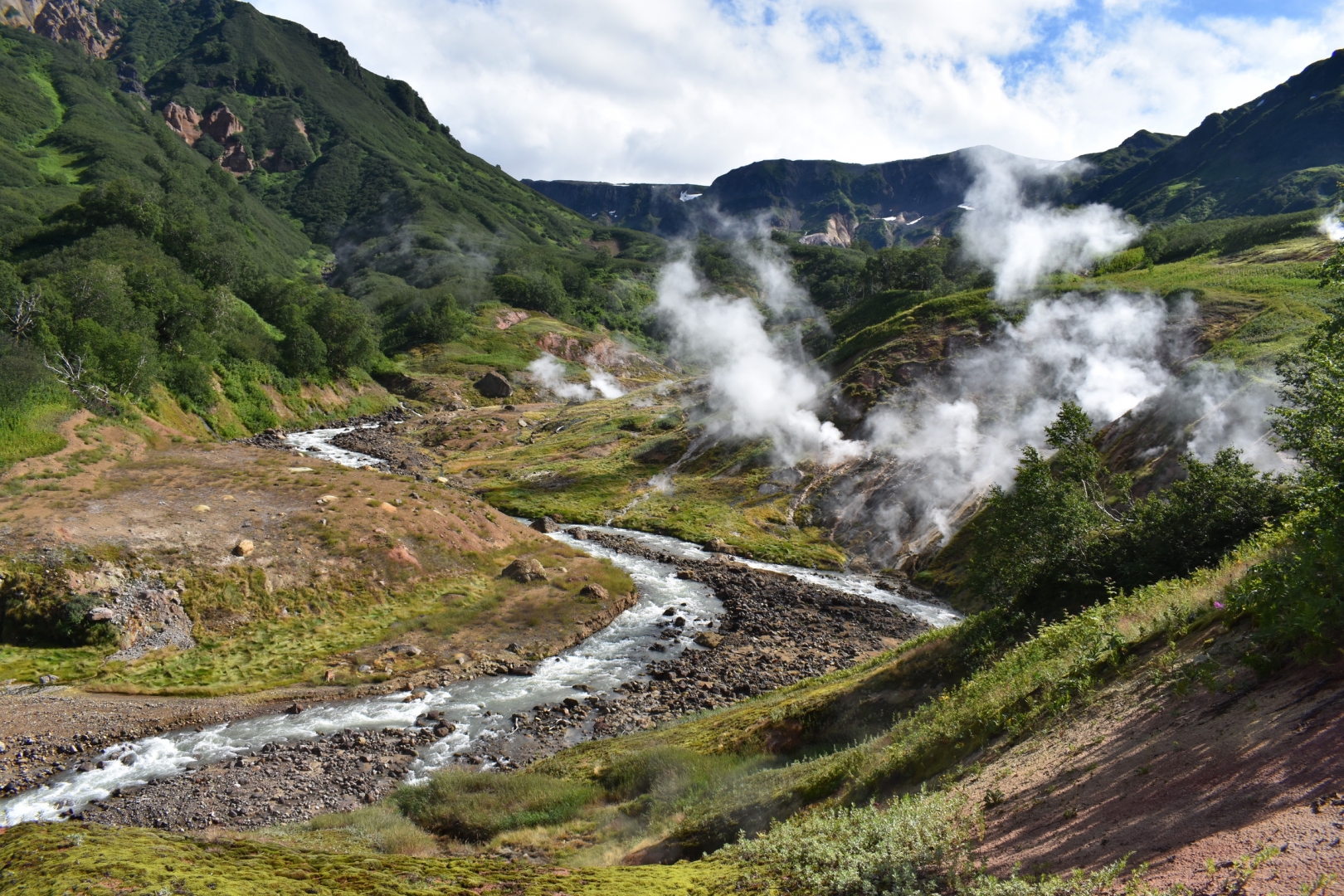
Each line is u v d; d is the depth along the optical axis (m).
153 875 5.95
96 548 33.72
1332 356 11.98
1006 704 11.13
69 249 95.19
